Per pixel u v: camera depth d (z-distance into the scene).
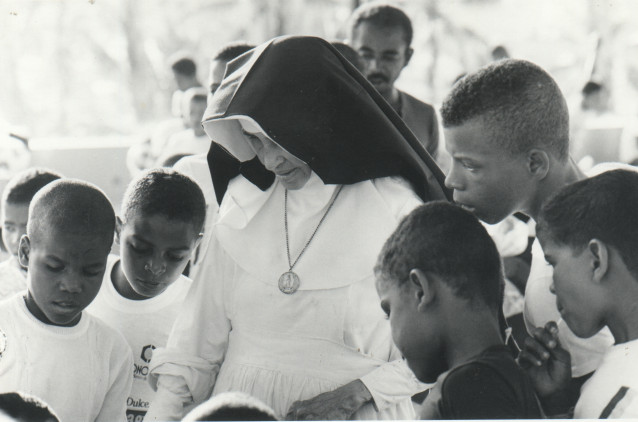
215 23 5.26
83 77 5.03
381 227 2.06
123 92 5.05
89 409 2.16
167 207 2.24
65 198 2.07
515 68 2.01
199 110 4.36
